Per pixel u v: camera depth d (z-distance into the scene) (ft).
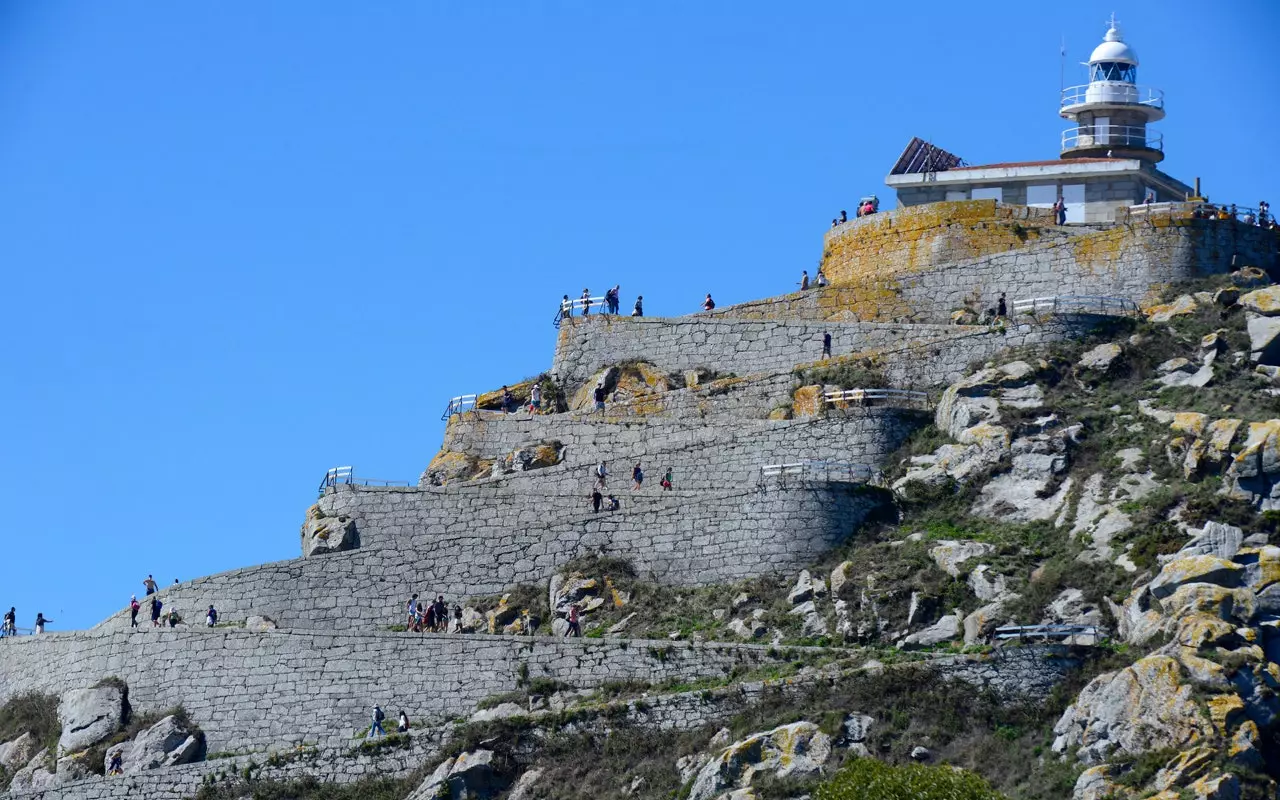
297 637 382.01
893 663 348.59
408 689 375.25
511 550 395.34
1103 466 377.91
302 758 365.61
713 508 388.98
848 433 400.26
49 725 393.91
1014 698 340.18
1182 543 354.95
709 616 379.14
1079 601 352.69
